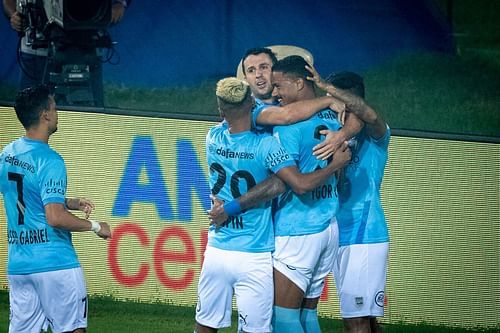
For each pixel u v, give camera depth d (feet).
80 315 65.92
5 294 87.92
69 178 89.20
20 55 101.30
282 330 66.85
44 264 64.49
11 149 65.62
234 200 64.23
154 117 88.58
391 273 87.30
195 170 88.28
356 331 71.92
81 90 95.04
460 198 87.71
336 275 72.79
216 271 65.26
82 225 64.75
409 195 87.45
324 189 67.31
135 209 88.63
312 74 67.67
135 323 84.07
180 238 88.02
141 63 112.68
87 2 93.20
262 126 68.18
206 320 66.23
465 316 87.56
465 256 87.76
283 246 66.69
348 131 66.95
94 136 89.10
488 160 87.76
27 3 95.50
